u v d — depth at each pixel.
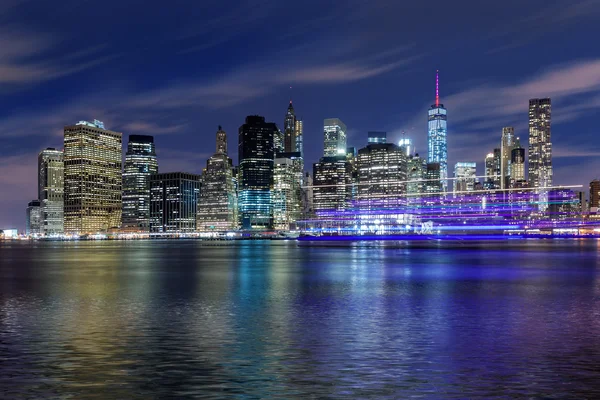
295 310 48.69
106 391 24.17
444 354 30.95
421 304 52.72
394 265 121.81
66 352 31.69
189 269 109.31
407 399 23.02
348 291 65.12
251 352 31.62
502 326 40.09
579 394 23.58
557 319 43.28
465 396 23.36
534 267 112.62
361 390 24.20
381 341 34.72
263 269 108.56
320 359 29.86
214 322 42.16
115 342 34.56
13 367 28.22
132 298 58.16
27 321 42.72
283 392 24.00
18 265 127.06
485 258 156.38
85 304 53.25
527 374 26.61
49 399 23.08
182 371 27.44
